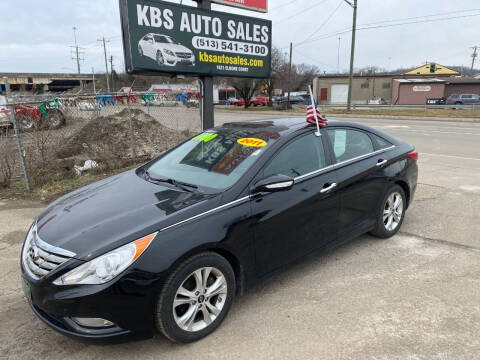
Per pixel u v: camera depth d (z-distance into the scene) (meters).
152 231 2.46
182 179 3.27
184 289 2.53
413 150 4.61
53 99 7.08
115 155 8.54
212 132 3.96
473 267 3.63
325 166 3.52
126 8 5.66
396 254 3.94
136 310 2.35
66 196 3.45
